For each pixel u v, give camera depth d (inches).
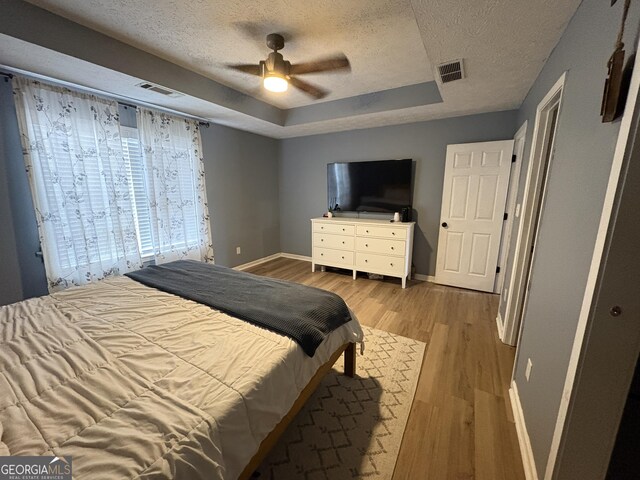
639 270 29.5
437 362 81.4
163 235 124.6
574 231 41.1
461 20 56.8
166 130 122.0
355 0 64.1
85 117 95.6
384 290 139.1
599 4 39.9
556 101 66.7
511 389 69.0
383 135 154.4
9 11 61.2
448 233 140.6
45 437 30.0
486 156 126.5
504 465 51.3
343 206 170.9
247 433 36.8
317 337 53.1
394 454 53.2
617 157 29.4
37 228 88.6
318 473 49.8
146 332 51.0
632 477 34.3
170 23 72.6
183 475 28.3
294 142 187.5
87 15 68.8
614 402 32.5
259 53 89.2
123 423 31.9
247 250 177.9
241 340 49.1
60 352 44.7
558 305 44.8
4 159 81.7
